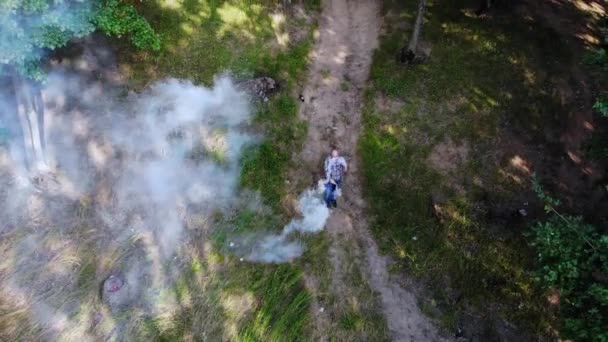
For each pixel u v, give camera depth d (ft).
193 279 34.73
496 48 45.96
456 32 46.80
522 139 41.88
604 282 26.37
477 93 43.55
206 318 33.45
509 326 35.37
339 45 46.98
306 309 34.68
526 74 44.75
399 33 46.96
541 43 46.73
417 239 38.01
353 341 34.19
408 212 38.83
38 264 33.86
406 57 44.60
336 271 36.60
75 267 34.06
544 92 44.01
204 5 44.86
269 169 39.37
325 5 49.11
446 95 43.42
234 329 33.24
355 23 48.55
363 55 46.44
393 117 42.42
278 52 44.78
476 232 38.09
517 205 39.40
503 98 43.39
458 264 37.09
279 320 33.83
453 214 38.68
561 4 50.83
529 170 40.78
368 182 39.99
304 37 46.52
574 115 43.47
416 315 35.63
